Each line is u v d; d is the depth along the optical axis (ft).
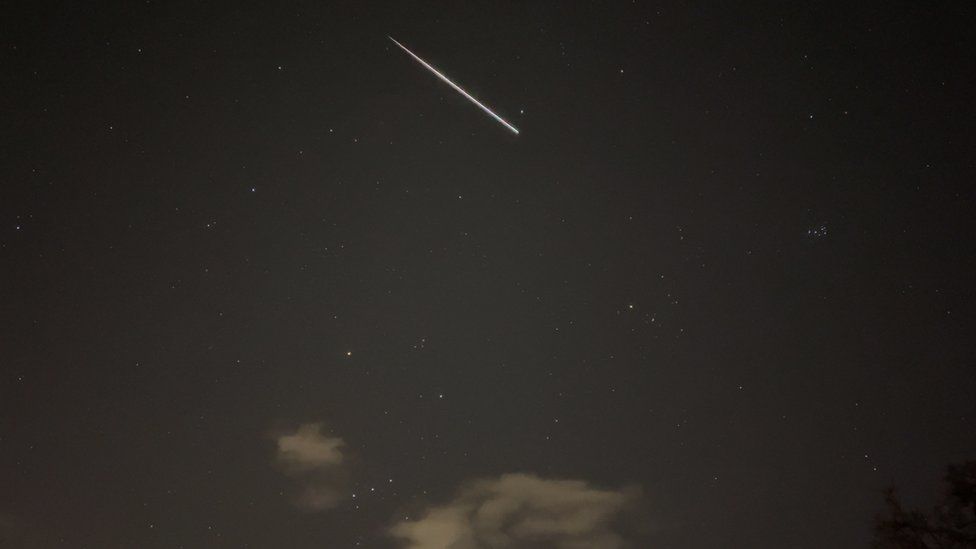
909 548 18.56
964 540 18.28
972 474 18.49
